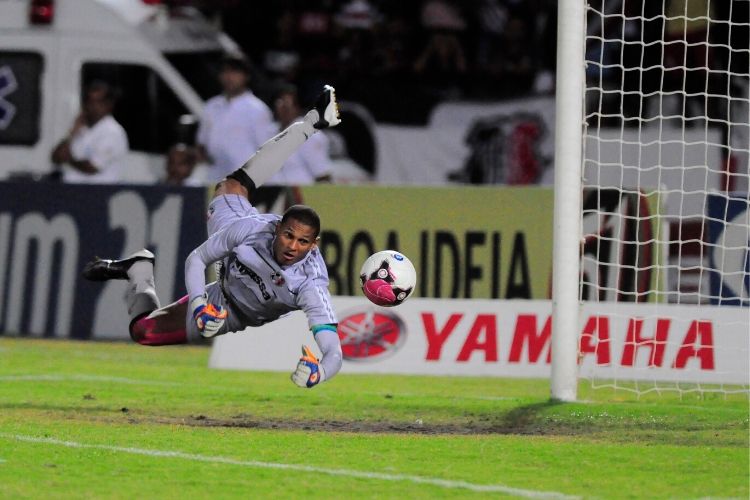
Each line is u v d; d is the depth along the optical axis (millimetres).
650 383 35750
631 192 39875
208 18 64750
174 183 48719
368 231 42219
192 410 28625
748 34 57375
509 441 24609
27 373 35188
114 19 53312
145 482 19797
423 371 37312
